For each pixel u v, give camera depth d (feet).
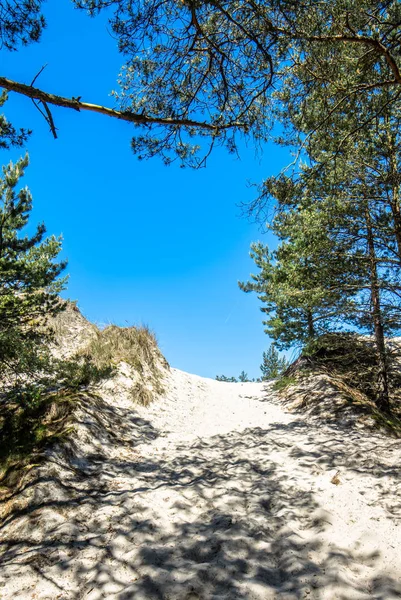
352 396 34.50
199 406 36.83
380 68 17.85
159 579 11.53
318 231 28.73
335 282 31.30
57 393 26.94
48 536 14.05
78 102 13.29
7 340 21.42
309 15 14.15
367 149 25.22
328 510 15.43
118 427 25.82
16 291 24.07
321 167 19.11
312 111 18.70
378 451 22.66
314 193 25.29
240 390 46.98
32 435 21.30
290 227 31.55
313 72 16.60
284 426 29.63
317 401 33.91
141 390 32.63
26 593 11.22
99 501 16.79
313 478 18.85
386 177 25.55
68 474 18.53
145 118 14.40
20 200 25.30
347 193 27.04
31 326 25.29
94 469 19.92
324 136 18.75
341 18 14.67
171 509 16.19
